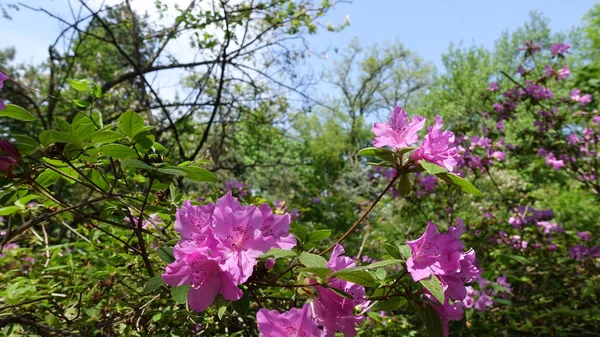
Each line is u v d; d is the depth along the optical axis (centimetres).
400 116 156
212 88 727
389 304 141
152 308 216
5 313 183
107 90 689
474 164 540
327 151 2538
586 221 648
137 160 142
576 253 461
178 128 671
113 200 172
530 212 532
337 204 800
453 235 139
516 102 566
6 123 626
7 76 136
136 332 194
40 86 880
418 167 151
